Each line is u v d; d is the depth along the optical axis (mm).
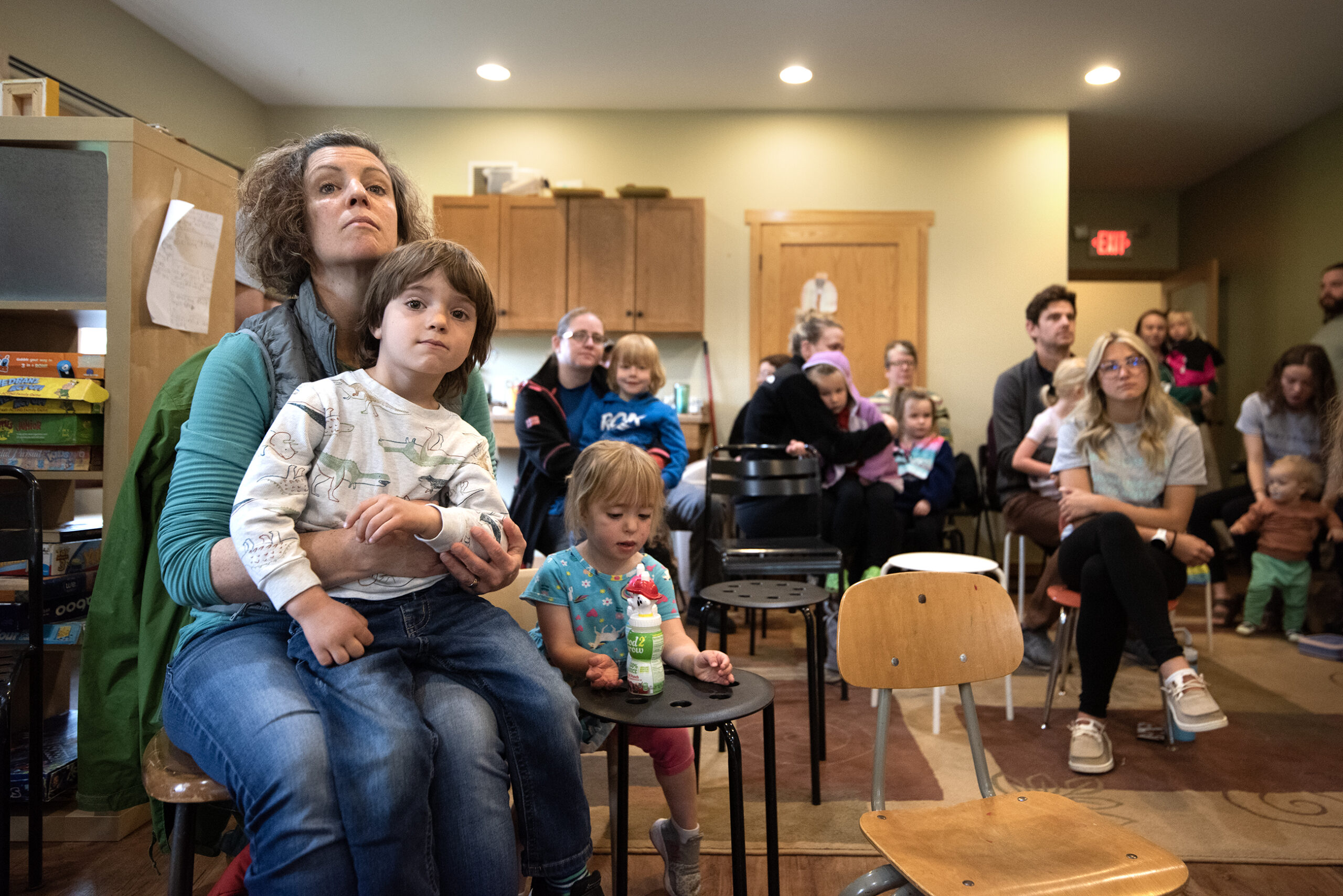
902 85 4836
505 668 1073
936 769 2174
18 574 1905
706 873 1657
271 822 882
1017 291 5230
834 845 1765
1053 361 3803
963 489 4254
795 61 4523
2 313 1999
